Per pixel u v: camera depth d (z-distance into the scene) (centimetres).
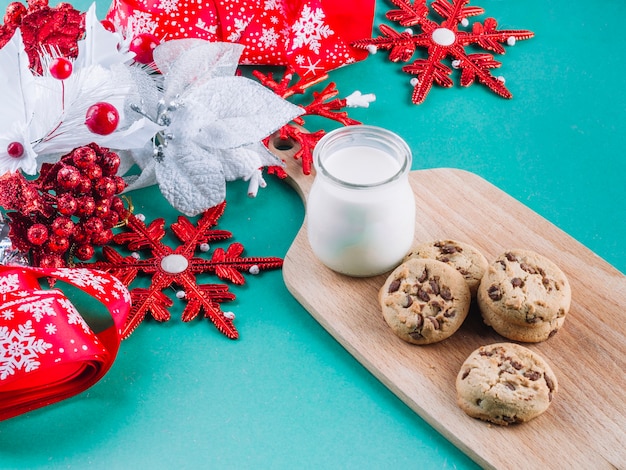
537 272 72
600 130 88
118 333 70
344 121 86
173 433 69
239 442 69
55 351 68
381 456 68
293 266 76
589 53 94
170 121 78
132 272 76
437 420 68
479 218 79
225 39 89
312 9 88
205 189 78
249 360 73
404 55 92
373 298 75
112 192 74
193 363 73
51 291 70
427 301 71
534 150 86
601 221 81
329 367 73
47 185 74
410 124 88
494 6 98
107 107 72
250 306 76
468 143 87
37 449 69
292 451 69
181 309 76
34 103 72
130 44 81
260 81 89
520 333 71
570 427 68
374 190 70
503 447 67
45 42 78
